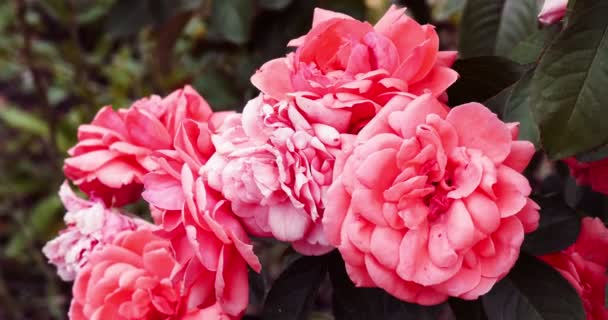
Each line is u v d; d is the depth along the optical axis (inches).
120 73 49.7
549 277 20.3
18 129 56.9
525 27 25.4
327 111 19.2
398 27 20.1
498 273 18.8
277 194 19.6
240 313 20.4
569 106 19.4
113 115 22.6
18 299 50.6
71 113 53.3
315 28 19.8
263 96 20.1
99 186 22.7
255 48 34.1
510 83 22.0
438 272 18.6
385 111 19.0
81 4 54.2
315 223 19.6
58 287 49.1
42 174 54.9
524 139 21.5
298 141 19.2
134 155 22.2
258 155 19.6
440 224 19.0
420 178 18.7
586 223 22.1
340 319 21.2
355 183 18.6
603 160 22.1
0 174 52.6
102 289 21.7
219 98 37.8
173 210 20.0
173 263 21.5
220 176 19.8
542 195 22.1
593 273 21.7
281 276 21.3
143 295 21.5
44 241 50.4
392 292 18.8
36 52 50.6
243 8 30.8
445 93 20.8
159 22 34.2
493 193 18.5
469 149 18.9
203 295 20.1
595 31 19.4
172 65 40.7
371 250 18.6
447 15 29.7
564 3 20.8
